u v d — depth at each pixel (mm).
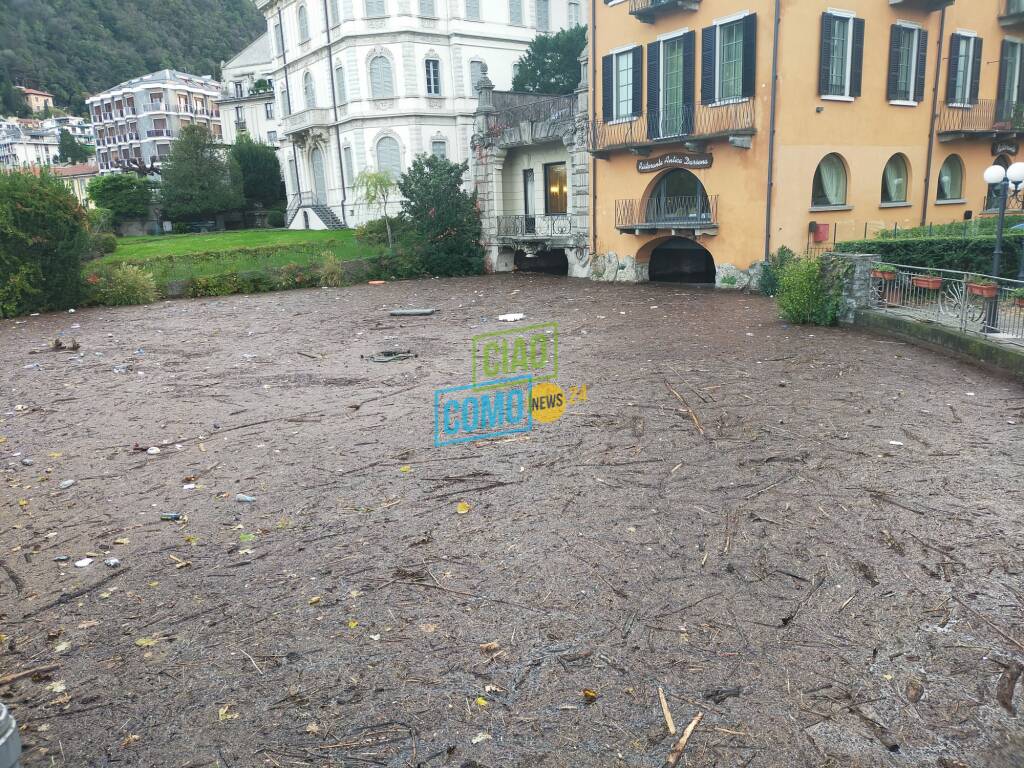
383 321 16812
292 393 9914
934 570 4559
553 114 26266
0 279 20188
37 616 4402
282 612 4348
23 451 7734
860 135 19578
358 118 40875
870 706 3395
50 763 3176
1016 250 15828
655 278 24312
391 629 4125
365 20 39438
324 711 3473
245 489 6379
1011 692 3467
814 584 4441
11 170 21078
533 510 5645
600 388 9414
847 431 7324
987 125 22188
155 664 3881
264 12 48406
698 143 19516
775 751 3131
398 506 5844
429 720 3387
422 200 28453
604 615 4188
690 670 3678
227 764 3145
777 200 18438
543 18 43688
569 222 25922
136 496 6309
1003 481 5902
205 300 23125
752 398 8672
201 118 88625
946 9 20562
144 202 51531
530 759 3125
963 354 10602
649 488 5992
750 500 5684
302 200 48250
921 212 21609
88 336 16094
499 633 4051
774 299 17344
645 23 20609
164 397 9953
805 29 17938
